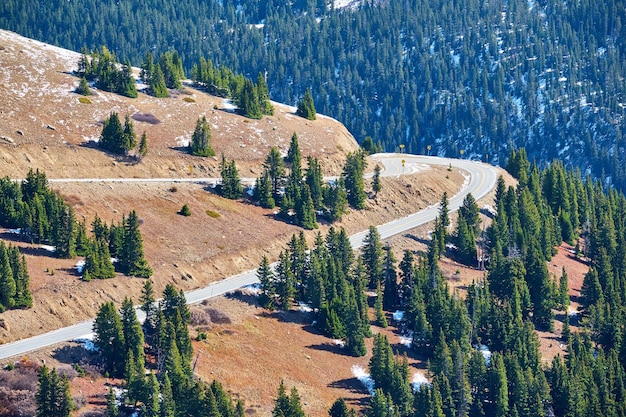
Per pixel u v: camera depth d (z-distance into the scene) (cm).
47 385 16650
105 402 17588
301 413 18212
